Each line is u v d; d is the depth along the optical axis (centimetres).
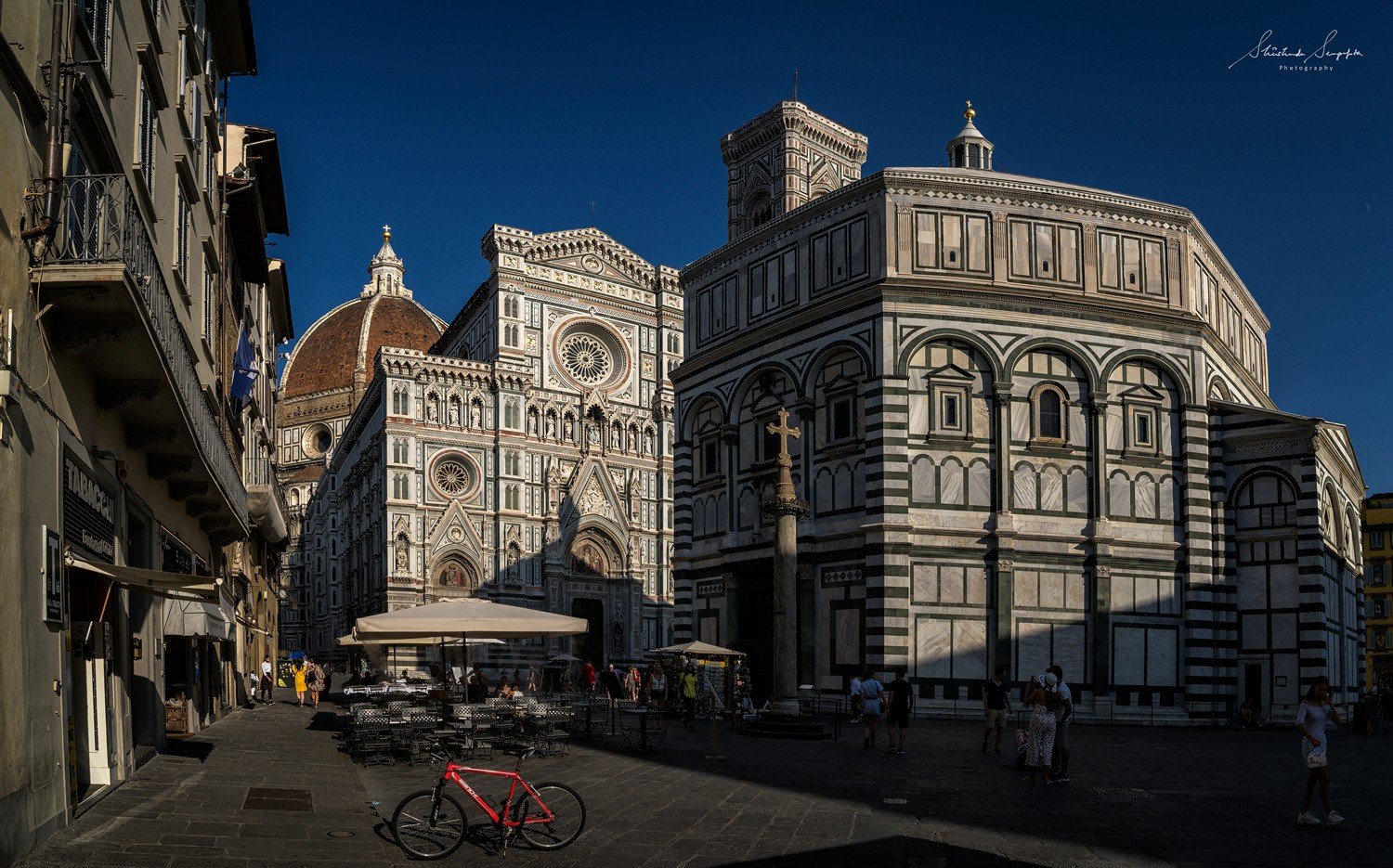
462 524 10262
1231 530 4806
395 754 2731
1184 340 4759
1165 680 4544
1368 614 10812
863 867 1552
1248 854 1658
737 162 7388
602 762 2803
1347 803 2195
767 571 4931
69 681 1647
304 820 1800
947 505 4434
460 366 10431
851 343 4606
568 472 10944
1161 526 4641
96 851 1462
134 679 2503
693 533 5441
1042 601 4438
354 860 1520
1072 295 4650
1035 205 4700
